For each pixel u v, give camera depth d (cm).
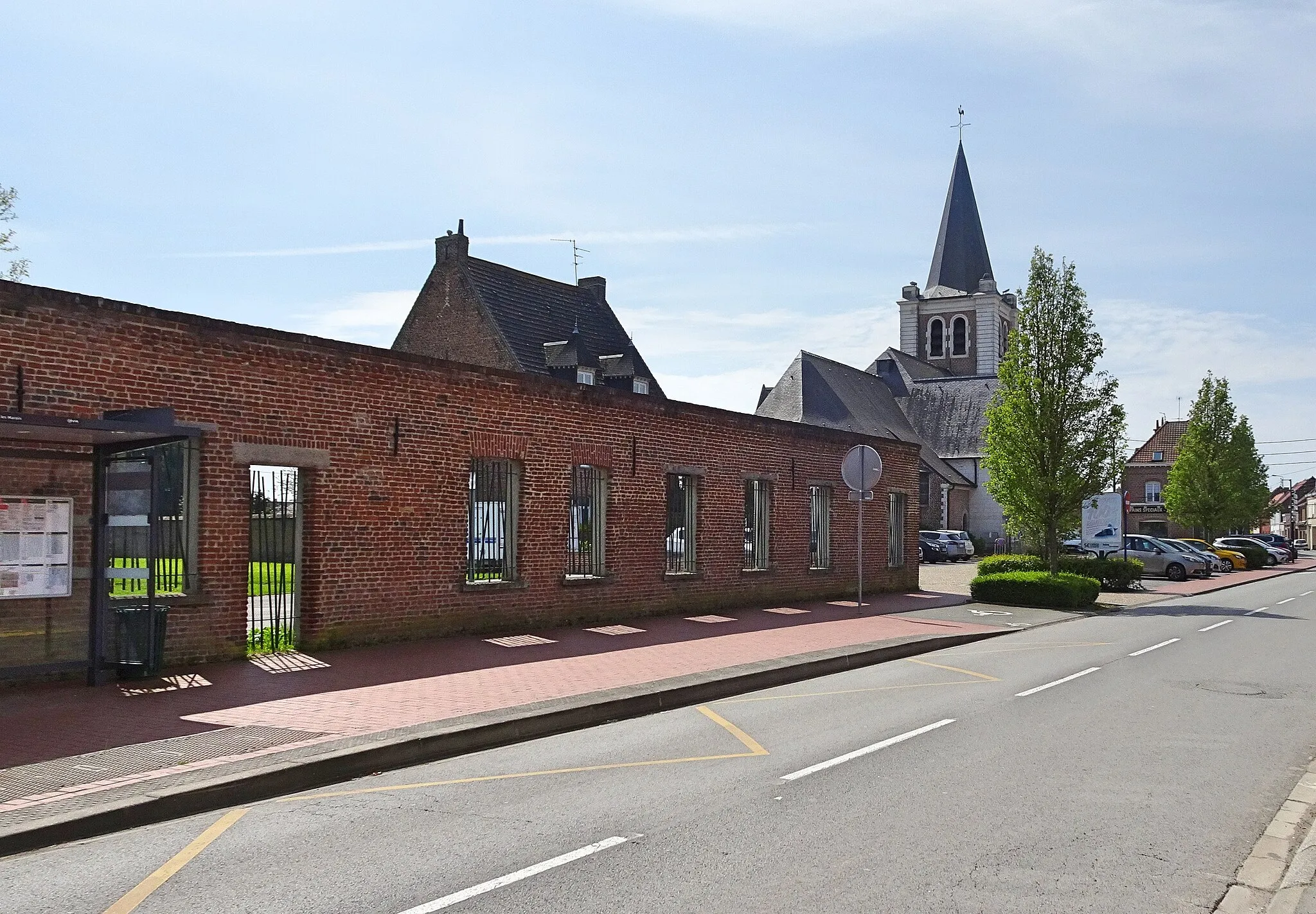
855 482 2089
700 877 565
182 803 706
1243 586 3719
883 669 1452
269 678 1162
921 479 6325
